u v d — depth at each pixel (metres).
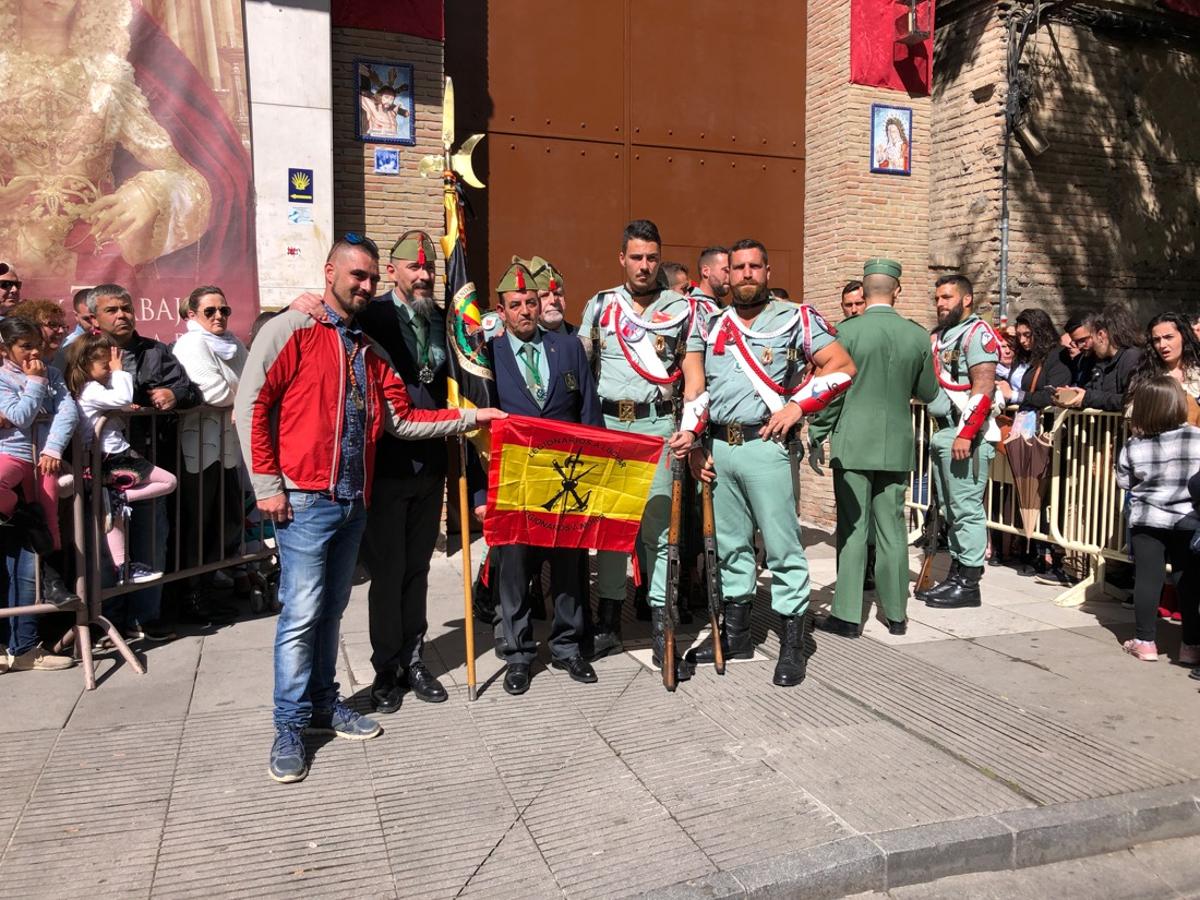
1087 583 5.70
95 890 2.64
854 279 8.27
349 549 3.57
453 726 3.78
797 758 3.47
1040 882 2.89
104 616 4.64
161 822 3.01
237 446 5.28
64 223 5.95
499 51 7.62
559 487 4.07
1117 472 4.72
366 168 6.92
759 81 8.52
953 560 5.72
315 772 3.37
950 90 8.40
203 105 6.19
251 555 5.26
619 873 2.73
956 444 5.30
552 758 3.48
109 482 4.40
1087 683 4.25
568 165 7.90
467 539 4.05
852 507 4.88
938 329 5.73
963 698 4.06
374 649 3.96
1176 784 3.27
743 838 2.91
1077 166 8.27
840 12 8.14
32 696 4.04
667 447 4.52
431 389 4.02
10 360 4.25
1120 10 8.33
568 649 4.35
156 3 6.04
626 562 4.59
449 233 4.42
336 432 3.37
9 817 3.03
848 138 8.14
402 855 2.83
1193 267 8.84
